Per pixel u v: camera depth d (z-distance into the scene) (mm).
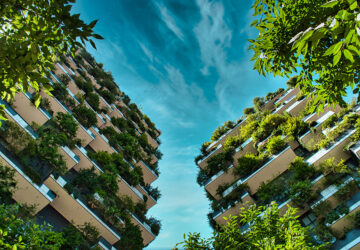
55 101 21344
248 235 6453
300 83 6062
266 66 6184
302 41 2709
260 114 30562
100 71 38844
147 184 29547
